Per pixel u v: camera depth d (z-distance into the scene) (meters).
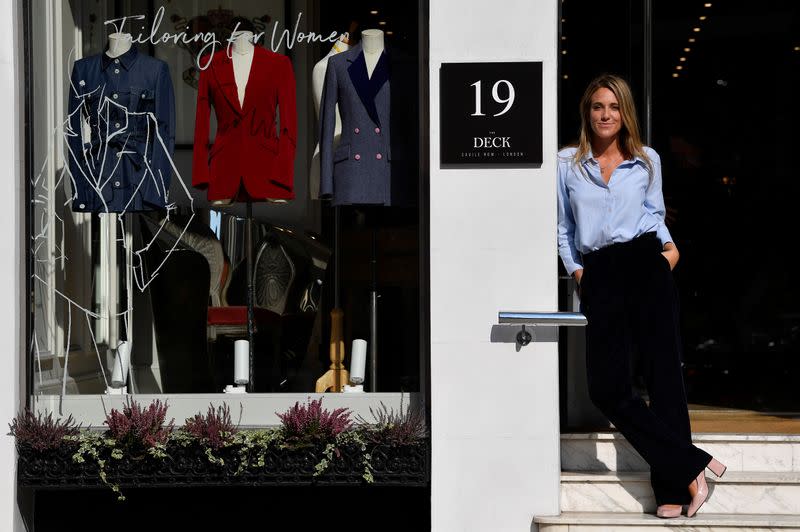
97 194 6.11
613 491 5.75
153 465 5.68
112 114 6.13
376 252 6.04
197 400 6.07
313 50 6.11
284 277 6.14
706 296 7.48
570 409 6.47
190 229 6.19
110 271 6.18
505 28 5.69
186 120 6.17
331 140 6.03
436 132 5.70
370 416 5.96
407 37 6.02
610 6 6.82
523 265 5.68
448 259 5.68
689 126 7.38
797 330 7.55
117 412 5.71
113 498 6.01
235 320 6.16
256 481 5.68
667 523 5.43
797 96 7.36
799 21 7.27
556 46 5.70
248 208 6.18
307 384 6.09
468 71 5.69
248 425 6.00
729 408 7.08
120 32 6.15
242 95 6.14
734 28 7.29
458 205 5.69
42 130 6.08
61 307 6.11
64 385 6.07
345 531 5.98
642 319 5.59
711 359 7.48
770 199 7.43
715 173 7.42
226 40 6.16
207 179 6.16
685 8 7.27
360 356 6.02
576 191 5.72
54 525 5.99
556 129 5.70
